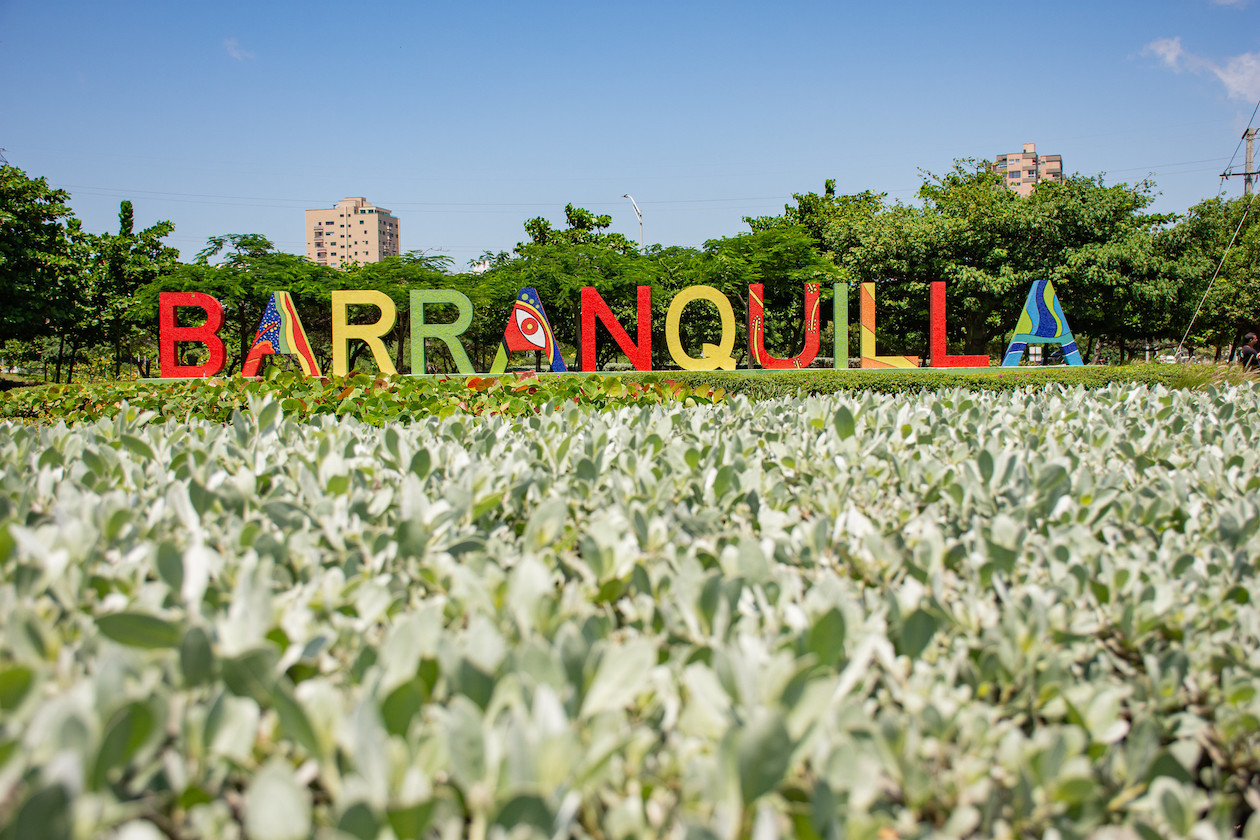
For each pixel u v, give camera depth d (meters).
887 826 1.24
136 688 1.35
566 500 2.82
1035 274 27.22
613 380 8.53
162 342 16.73
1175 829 1.31
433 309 29.08
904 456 3.74
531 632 1.66
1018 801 1.31
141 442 3.37
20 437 3.69
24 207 22.20
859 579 2.35
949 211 30.44
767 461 3.50
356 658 1.54
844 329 17.83
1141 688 1.76
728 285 28.38
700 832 1.00
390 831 1.04
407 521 2.18
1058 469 2.86
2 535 1.97
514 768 1.11
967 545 2.45
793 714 1.26
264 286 25.50
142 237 29.28
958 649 1.80
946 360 17.52
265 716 1.41
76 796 0.90
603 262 29.45
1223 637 1.88
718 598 1.72
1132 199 27.48
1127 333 31.09
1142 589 2.04
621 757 1.33
